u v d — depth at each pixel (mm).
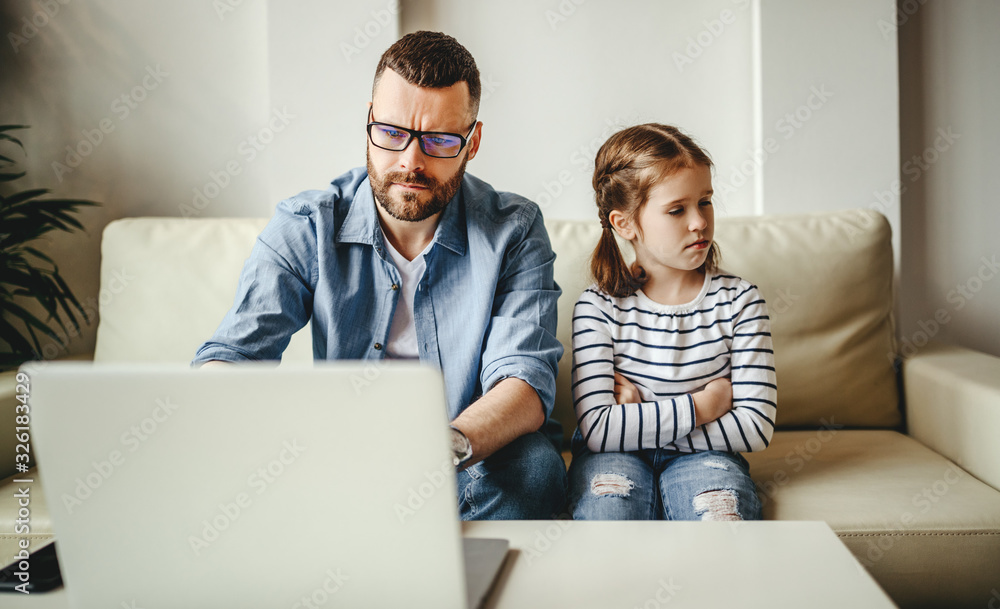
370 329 1160
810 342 1440
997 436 1116
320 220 1143
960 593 998
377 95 1073
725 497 978
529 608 545
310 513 524
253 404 511
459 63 1064
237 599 547
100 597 558
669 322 1177
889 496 1075
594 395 1112
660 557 628
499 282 1178
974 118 1776
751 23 1759
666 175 1127
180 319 1479
